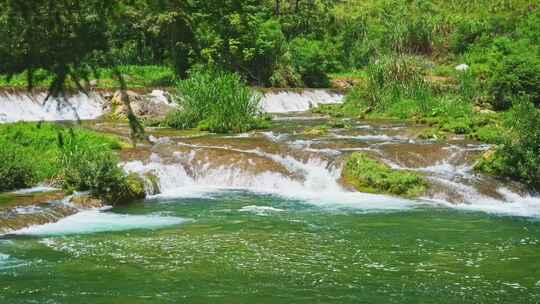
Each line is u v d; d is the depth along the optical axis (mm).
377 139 22344
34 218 13445
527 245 11891
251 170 18656
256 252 11258
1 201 14312
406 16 53500
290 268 10258
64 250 11359
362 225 13508
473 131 23172
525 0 52750
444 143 21031
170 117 25859
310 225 13469
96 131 22547
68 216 14266
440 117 26219
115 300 8758
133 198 16344
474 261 10758
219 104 24859
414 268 10328
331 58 49344
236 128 24422
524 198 16781
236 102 24938
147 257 10891
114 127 24625
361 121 27641
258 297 8883
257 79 39906
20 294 8984
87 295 8961
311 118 29781
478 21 50125
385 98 29828
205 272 10039
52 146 18891
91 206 15164
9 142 18516
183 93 25922
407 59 31531
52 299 8789
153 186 17391
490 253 11297
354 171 17984
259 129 25031
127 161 18797
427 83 30344
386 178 17297
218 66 34406
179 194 17297
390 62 30875
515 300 8836
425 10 56219
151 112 28578
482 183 17062
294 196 17094
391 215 14594
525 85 28188
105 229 13086
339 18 54281
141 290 9172
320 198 16781
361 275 9922
